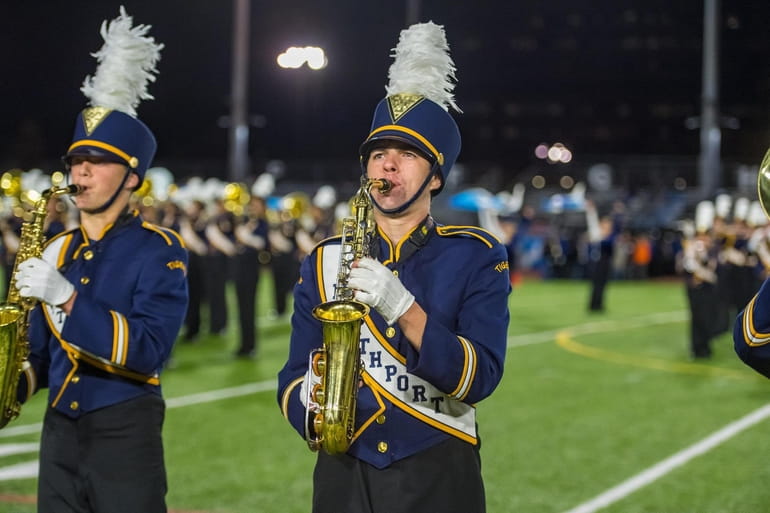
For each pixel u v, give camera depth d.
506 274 2.46
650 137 51.34
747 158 45.25
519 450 6.10
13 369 2.71
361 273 2.12
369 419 2.34
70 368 2.89
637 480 5.41
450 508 2.34
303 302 2.46
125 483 2.82
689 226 10.88
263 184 18.19
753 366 2.48
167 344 2.89
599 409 7.43
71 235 3.11
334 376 2.14
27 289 2.63
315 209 15.34
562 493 5.16
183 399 7.67
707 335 10.30
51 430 2.90
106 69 3.12
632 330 13.02
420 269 2.41
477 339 2.33
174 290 2.96
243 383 8.46
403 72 2.49
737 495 5.13
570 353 10.62
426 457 2.34
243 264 10.00
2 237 12.90
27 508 4.70
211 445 6.13
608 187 30.89
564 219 27.95
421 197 2.45
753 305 2.44
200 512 4.76
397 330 2.36
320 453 2.43
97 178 3.01
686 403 7.70
